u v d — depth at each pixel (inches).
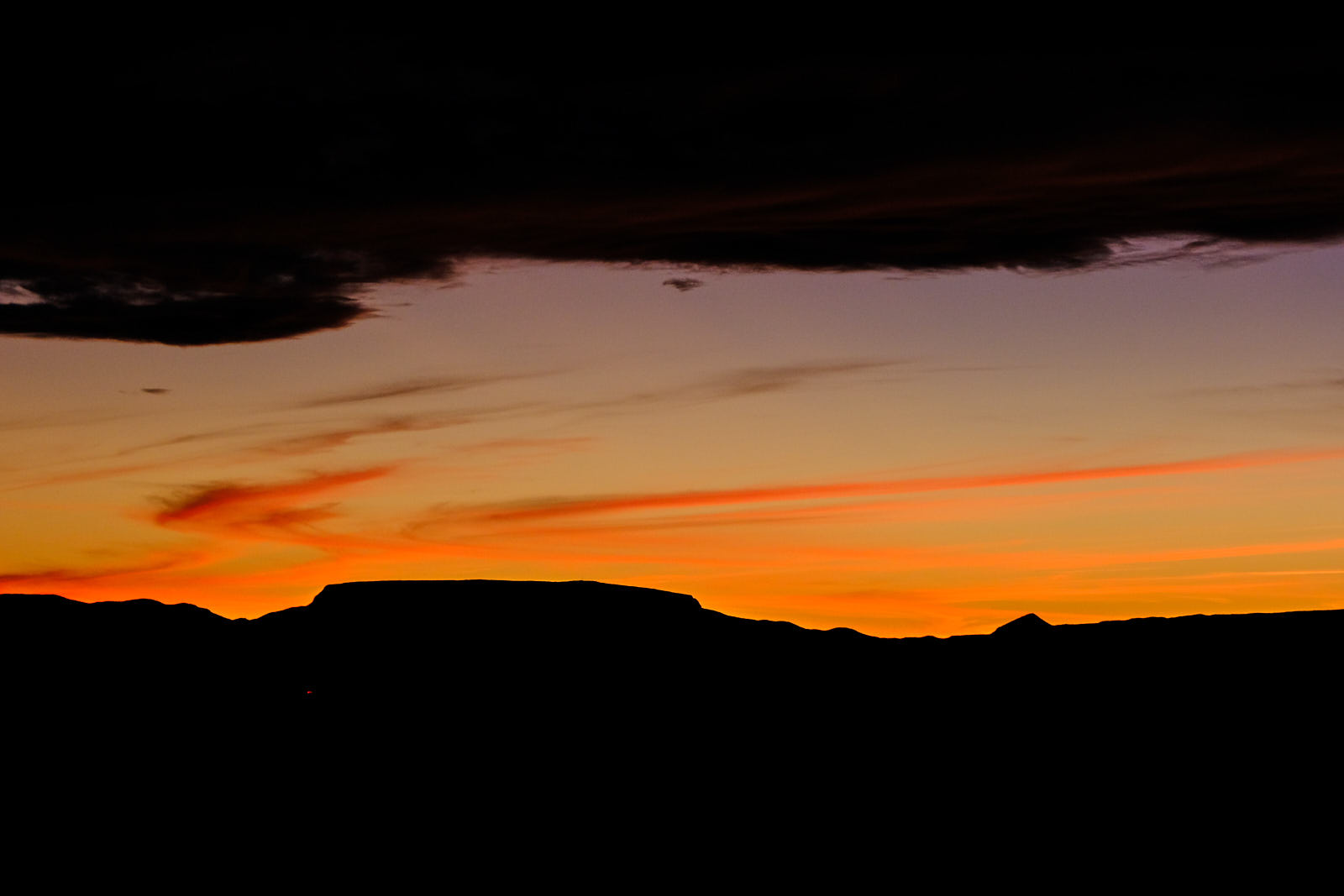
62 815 914.7
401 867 879.1
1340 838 915.4
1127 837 933.8
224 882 839.7
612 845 932.0
